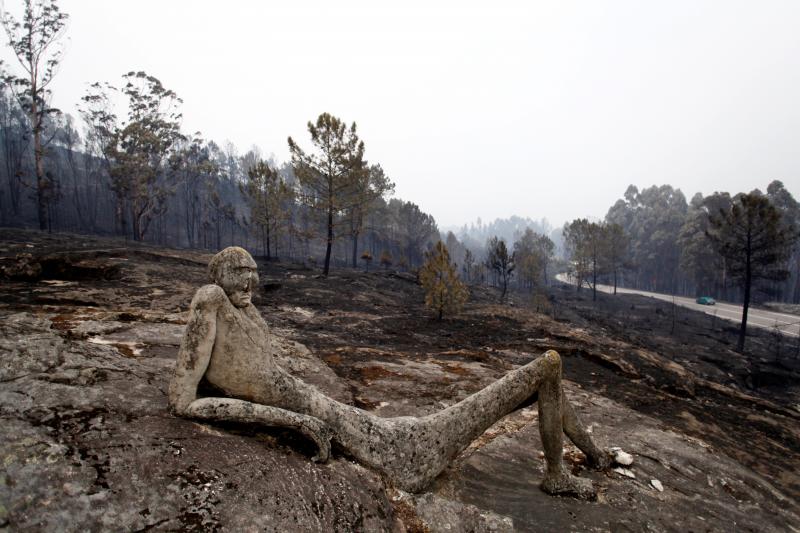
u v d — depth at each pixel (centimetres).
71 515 178
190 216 5919
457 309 1568
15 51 3094
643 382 947
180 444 241
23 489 180
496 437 484
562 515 339
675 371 1059
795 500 479
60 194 3625
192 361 273
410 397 589
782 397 1590
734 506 412
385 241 5759
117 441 227
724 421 733
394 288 2450
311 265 3403
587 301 4262
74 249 1702
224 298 286
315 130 2383
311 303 1563
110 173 3378
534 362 369
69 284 1041
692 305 4662
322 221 2869
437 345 1112
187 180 4841
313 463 276
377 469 305
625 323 2966
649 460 476
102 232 4266
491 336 1305
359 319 1355
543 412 369
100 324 545
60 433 220
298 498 238
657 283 7019
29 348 312
